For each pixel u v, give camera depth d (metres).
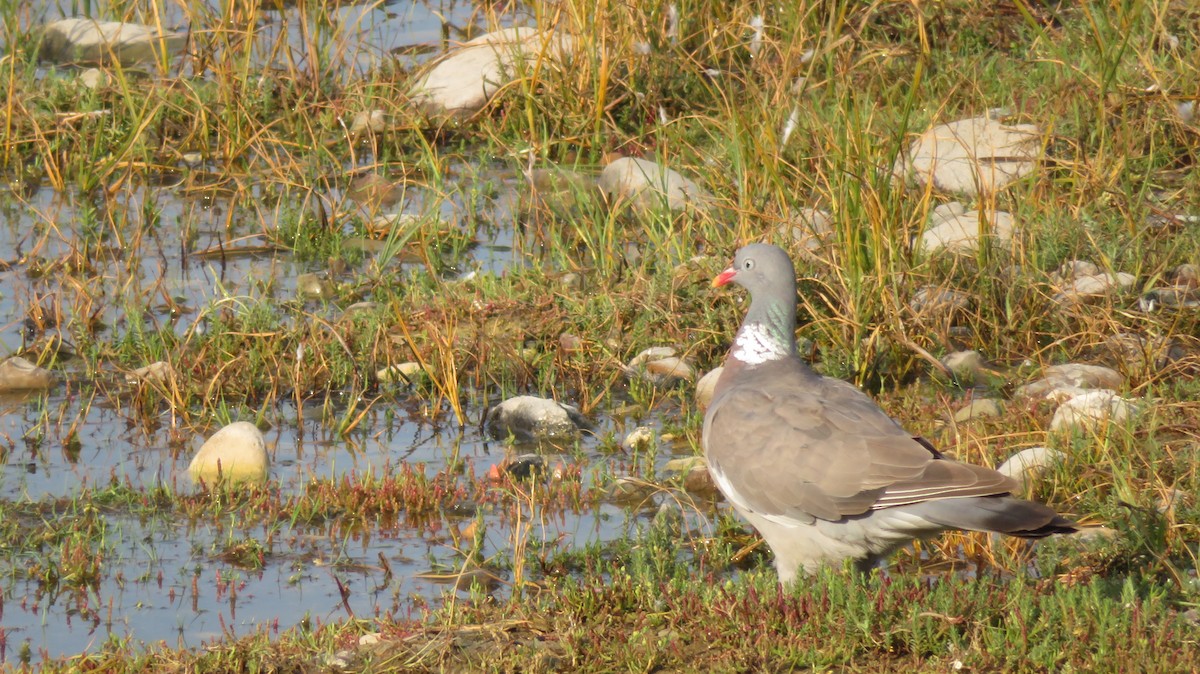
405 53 21.45
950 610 8.16
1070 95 16.53
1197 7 18.09
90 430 12.22
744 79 18.16
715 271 13.98
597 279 14.42
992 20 19.44
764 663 8.00
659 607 8.69
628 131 18.64
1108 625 7.94
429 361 13.23
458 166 18.31
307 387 12.97
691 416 12.20
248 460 11.30
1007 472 10.67
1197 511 9.77
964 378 12.74
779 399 8.96
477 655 8.35
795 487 8.58
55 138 18.16
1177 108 16.08
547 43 18.67
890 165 13.71
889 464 8.30
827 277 13.64
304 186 16.67
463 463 11.66
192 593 9.57
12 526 10.34
